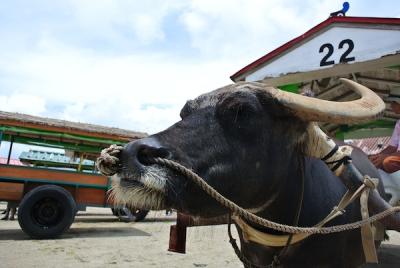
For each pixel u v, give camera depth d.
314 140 2.23
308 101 2.04
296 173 2.28
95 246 7.38
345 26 4.24
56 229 8.19
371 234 2.21
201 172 1.81
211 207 1.87
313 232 1.89
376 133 5.57
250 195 2.05
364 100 2.20
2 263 5.60
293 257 2.34
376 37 3.98
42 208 8.27
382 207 2.29
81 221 12.02
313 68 4.50
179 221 3.32
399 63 3.92
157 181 1.64
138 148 1.70
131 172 1.66
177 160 1.75
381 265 4.60
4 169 8.41
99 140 10.08
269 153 2.07
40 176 8.76
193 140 1.86
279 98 2.05
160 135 1.85
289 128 2.17
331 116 2.00
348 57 4.17
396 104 5.08
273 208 2.26
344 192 2.61
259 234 2.27
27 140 10.26
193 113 2.03
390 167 3.71
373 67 4.11
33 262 5.74
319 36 4.50
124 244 7.68
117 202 1.75
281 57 4.86
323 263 2.41
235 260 6.16
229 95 2.01
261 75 5.05
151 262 6.00
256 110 2.02
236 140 1.95
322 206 2.40
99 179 9.44
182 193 1.73
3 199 8.47
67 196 8.40
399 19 3.82
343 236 2.47
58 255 6.36
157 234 9.21
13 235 8.60
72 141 10.52
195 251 6.86
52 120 10.02
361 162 3.16
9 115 9.25
